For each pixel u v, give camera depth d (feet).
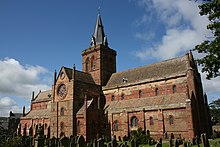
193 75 182.80
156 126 179.52
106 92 243.81
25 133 299.58
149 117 185.78
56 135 223.10
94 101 224.53
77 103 220.23
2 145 123.54
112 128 208.03
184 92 184.24
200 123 175.32
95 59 264.72
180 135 163.84
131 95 221.25
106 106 231.71
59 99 231.30
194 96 176.24
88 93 233.35
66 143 133.08
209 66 68.39
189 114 161.68
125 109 204.85
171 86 194.70
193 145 130.62
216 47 64.03
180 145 133.80
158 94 202.18
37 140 106.42
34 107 331.16
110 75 267.80
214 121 394.11
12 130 407.03
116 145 128.88
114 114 210.38
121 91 230.48
